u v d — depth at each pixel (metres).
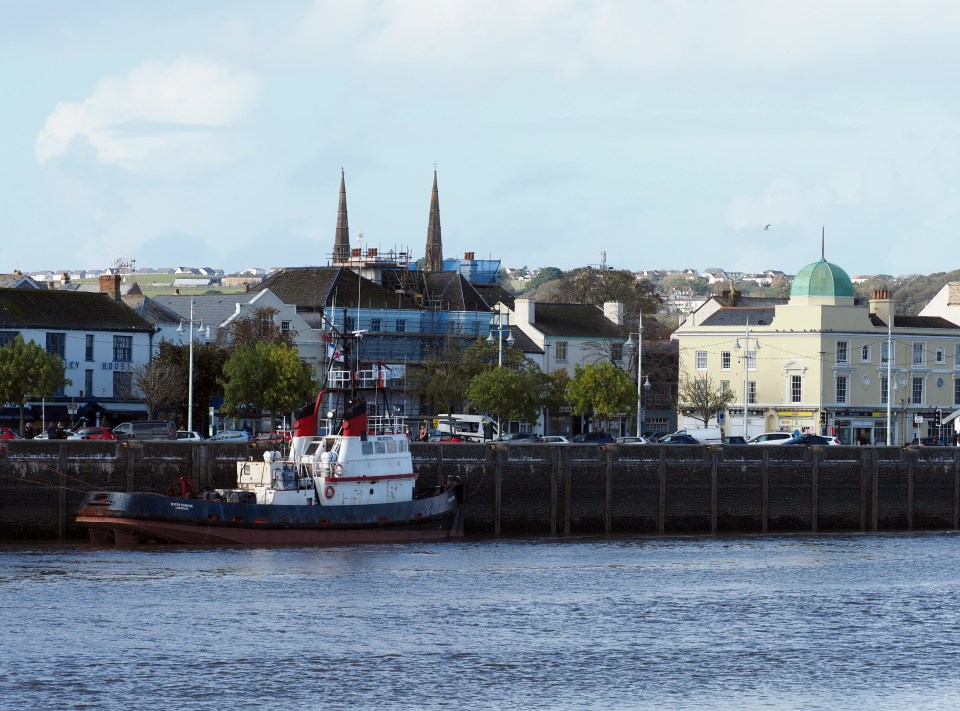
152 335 167.75
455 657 72.44
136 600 82.88
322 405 108.38
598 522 120.38
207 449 108.62
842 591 93.00
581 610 84.19
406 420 179.38
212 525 100.31
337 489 103.94
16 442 103.69
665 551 109.50
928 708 65.62
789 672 71.12
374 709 63.78
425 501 108.69
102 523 99.69
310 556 99.00
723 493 124.50
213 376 162.88
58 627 76.19
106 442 105.81
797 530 127.06
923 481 132.12
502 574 95.56
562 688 67.44
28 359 143.62
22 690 65.38
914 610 86.94
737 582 95.44
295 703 64.38
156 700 64.38
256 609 81.56
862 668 72.12
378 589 88.62
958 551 113.50
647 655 73.81
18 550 98.81
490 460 116.56
